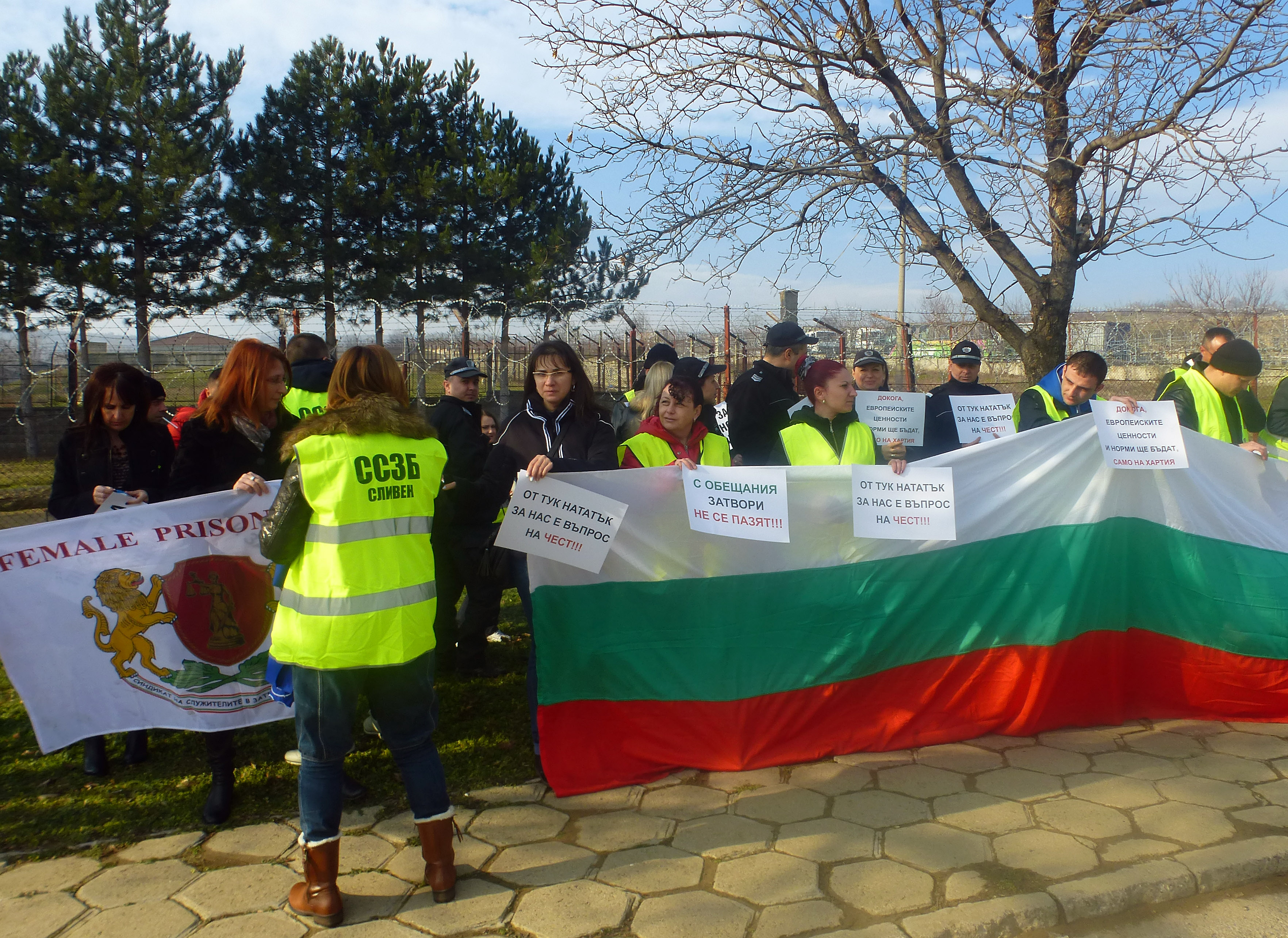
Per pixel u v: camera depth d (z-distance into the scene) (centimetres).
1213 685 442
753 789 376
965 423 570
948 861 318
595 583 383
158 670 355
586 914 291
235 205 1723
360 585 283
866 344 1366
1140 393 1680
